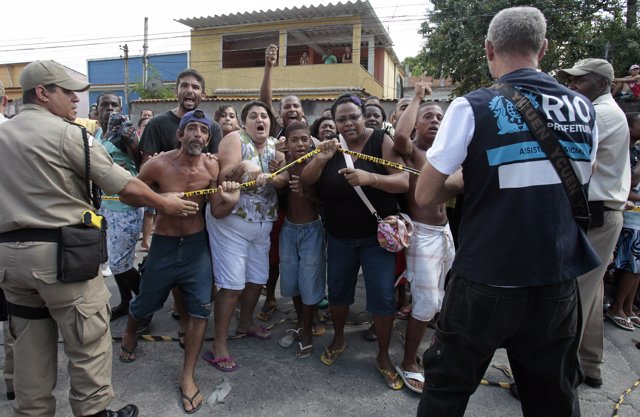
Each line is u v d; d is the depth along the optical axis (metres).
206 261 2.59
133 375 2.70
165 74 21.75
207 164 2.68
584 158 1.56
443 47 12.05
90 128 4.64
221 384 2.61
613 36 11.14
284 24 16.30
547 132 1.51
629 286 3.53
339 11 15.42
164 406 2.41
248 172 2.66
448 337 1.68
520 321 1.57
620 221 2.55
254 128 2.93
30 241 1.83
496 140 1.52
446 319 1.70
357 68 15.74
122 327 3.39
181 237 2.52
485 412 2.41
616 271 4.17
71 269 1.84
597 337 2.62
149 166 2.56
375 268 2.66
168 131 3.33
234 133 2.92
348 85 15.84
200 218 2.61
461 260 1.63
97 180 1.99
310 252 2.95
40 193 1.84
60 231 1.85
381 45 17.97
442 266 2.72
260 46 18.06
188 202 2.32
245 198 2.79
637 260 3.43
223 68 17.39
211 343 3.14
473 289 1.58
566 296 1.58
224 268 2.78
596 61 2.61
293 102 3.62
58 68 1.98
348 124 2.65
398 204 2.93
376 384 2.66
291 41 17.42
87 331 1.94
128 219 3.38
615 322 3.58
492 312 1.55
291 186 2.82
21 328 1.95
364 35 17.03
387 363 2.71
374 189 2.60
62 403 2.42
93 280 2.00
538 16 1.63
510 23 1.62
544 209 1.50
